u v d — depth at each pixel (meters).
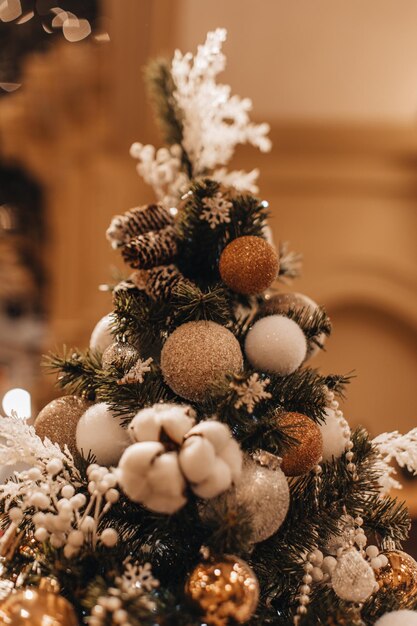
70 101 2.34
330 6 1.85
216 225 0.65
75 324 2.49
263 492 0.55
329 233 2.48
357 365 2.55
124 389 0.61
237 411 0.57
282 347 0.62
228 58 2.02
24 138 2.42
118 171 2.47
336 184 2.46
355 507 0.63
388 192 2.47
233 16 1.90
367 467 0.66
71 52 2.24
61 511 0.56
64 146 2.45
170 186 0.76
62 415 0.66
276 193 2.46
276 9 1.86
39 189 2.52
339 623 0.57
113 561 0.57
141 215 0.67
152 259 0.63
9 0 2.10
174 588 0.59
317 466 0.64
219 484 0.53
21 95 2.34
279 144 2.39
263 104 2.22
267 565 0.62
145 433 0.53
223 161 0.78
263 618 0.59
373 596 0.64
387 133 2.34
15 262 2.51
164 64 0.78
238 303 0.69
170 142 0.77
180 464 0.52
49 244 2.52
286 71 2.08
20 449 0.61
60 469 0.59
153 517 0.56
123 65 2.19
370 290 2.48
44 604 0.54
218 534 0.54
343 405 2.54
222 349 0.59
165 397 0.63
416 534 1.86
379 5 1.85
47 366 0.68
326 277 2.48
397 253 2.50
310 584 0.63
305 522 0.63
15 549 0.62
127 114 2.35
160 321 0.64
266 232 0.69
